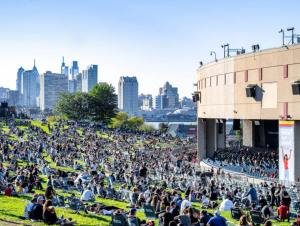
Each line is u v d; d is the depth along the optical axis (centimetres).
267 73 7175
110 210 3347
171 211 2734
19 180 4194
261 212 3372
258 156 8300
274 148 10162
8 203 3347
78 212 3250
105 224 2855
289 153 6756
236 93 7938
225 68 8269
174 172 6431
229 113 8181
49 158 7544
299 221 2973
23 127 12875
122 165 6750
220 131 10550
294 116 6694
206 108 9238
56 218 2675
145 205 3145
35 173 4888
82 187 4534
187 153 10619
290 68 6762
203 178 5684
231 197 4047
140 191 4388
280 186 4747
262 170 7075
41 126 13475
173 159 8362
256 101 7412
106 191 4300
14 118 15750
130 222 2586
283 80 6875
